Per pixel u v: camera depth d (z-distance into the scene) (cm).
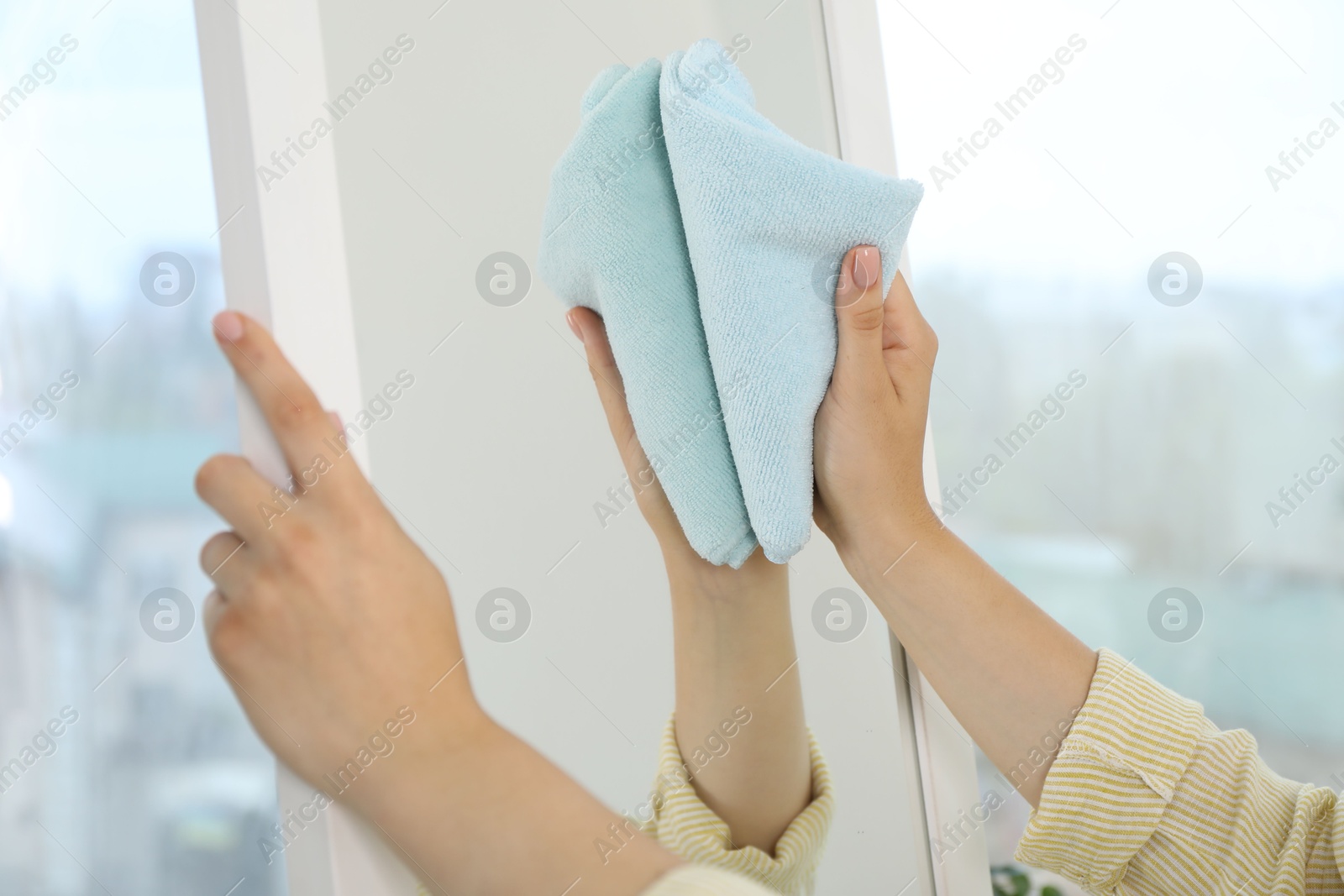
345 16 47
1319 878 39
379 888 32
